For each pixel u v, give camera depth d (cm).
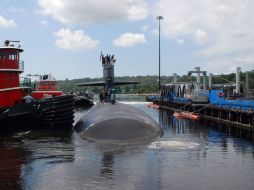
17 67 3434
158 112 5978
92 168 1767
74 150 2219
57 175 1650
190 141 2625
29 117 3209
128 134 2530
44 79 6144
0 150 2244
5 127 3238
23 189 1459
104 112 2941
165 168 1773
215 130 3331
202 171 1727
